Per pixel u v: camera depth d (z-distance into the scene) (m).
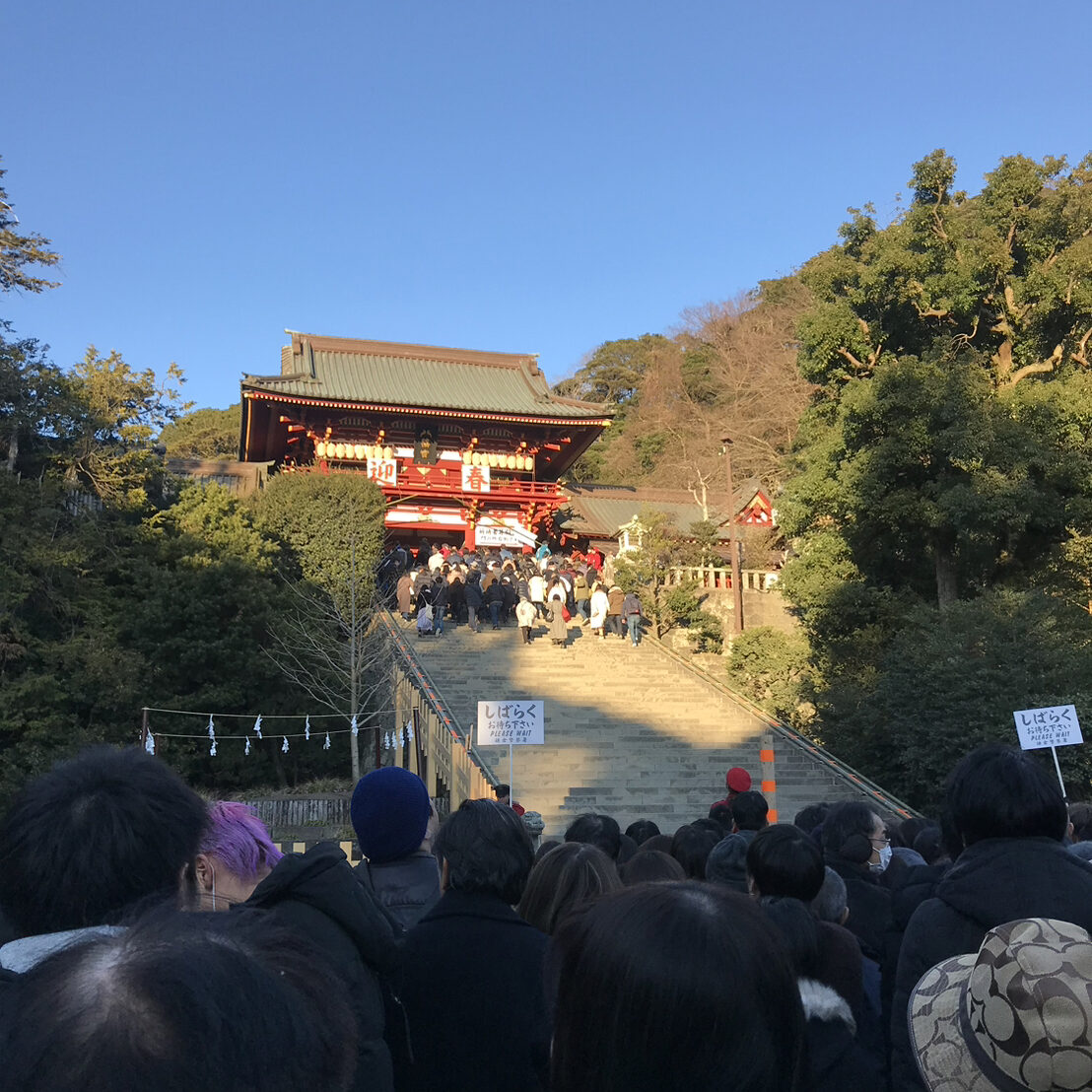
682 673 26.98
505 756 19.88
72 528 25.88
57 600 23.92
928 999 2.13
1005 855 3.20
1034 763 3.39
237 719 25.73
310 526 31.03
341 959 2.66
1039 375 27.22
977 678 19.81
